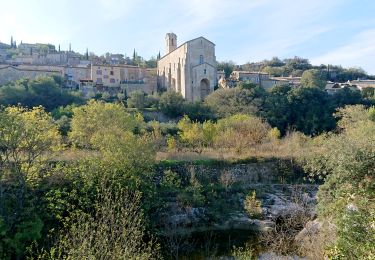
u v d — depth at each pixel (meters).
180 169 28.75
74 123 34.75
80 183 19.94
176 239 19.56
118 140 22.73
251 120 41.69
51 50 159.25
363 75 140.50
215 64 92.38
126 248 10.05
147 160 23.02
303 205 24.31
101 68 103.31
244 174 30.89
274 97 69.31
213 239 21.88
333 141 18.70
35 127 18.81
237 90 70.31
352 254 8.64
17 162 18.02
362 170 15.04
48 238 16.59
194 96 88.69
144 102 72.56
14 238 15.93
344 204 11.55
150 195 21.39
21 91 67.94
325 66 152.88
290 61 157.62
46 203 18.50
